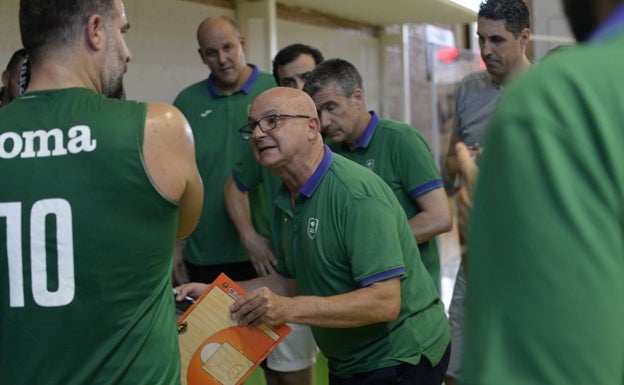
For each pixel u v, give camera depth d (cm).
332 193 210
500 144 71
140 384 149
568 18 78
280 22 527
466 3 525
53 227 145
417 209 291
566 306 66
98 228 144
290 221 225
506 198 70
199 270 357
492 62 302
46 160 145
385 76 677
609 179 66
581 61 71
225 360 210
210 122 357
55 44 152
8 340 149
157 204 147
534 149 69
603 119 67
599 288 65
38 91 151
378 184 215
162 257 153
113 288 146
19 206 146
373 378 220
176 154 151
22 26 154
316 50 378
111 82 159
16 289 147
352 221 204
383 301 202
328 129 288
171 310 160
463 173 128
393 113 686
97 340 147
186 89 373
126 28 163
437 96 521
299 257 223
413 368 221
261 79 366
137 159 144
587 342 65
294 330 329
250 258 333
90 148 144
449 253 595
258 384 385
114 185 144
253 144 219
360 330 219
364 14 589
